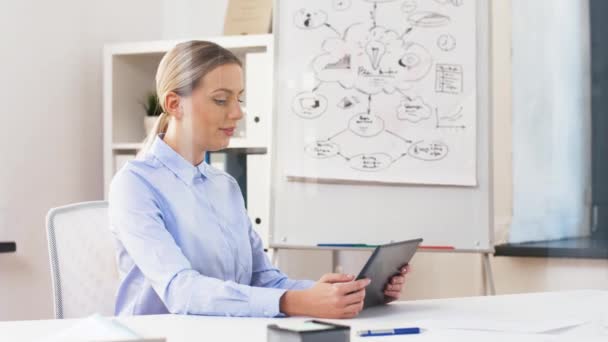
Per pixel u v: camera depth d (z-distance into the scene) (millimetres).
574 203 2984
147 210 1438
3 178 2512
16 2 2562
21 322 1186
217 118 1597
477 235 2562
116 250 1510
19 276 2549
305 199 2576
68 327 1137
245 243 1627
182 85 1578
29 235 2607
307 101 2604
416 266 3209
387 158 2576
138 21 3062
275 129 2602
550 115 3018
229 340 1016
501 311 1325
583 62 3018
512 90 3021
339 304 1226
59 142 2750
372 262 1265
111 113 2852
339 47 2613
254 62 2734
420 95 2600
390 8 2621
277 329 861
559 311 1326
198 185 1584
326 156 2582
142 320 1213
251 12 2834
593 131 2977
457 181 2570
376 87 2600
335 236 2559
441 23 2619
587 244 2910
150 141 1596
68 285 1521
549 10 3029
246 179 2695
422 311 1329
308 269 3035
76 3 2816
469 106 2598
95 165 2934
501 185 3014
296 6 2639
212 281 1305
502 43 3037
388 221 2557
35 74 2645
